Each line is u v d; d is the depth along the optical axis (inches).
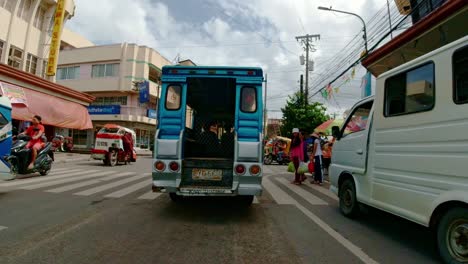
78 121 702.5
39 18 770.2
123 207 230.8
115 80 1160.8
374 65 420.2
